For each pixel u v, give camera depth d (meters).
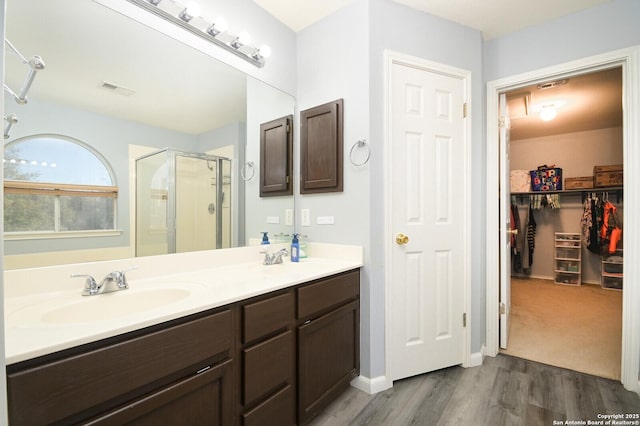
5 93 0.96
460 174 2.02
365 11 1.75
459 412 1.55
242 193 1.79
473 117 2.09
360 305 1.77
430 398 1.67
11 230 0.98
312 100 2.01
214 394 1.01
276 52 1.95
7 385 0.61
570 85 2.69
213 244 1.63
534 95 2.90
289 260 1.88
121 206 1.27
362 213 1.77
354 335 1.73
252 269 1.61
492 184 2.21
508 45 2.14
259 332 1.16
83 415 0.71
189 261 1.51
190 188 1.53
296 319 1.34
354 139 1.80
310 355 1.41
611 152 4.18
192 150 1.54
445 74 1.96
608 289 4.00
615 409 1.56
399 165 1.83
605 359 2.09
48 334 0.71
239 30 1.70
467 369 2.00
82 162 1.16
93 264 1.17
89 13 1.16
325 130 1.92
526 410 1.56
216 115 1.63
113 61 1.24
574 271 4.34
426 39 1.90
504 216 2.27
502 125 2.29
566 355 2.17
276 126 1.97
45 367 0.65
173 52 1.43
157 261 1.38
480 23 2.02
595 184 4.08
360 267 1.77
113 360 0.75
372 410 1.57
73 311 0.99
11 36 0.98
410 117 1.87
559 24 1.95
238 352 1.09
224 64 1.65
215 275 1.44
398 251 1.83
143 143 1.34
